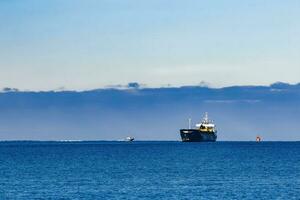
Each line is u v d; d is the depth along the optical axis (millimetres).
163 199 175625
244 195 183375
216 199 175250
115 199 175500
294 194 185125
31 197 179500
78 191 193625
